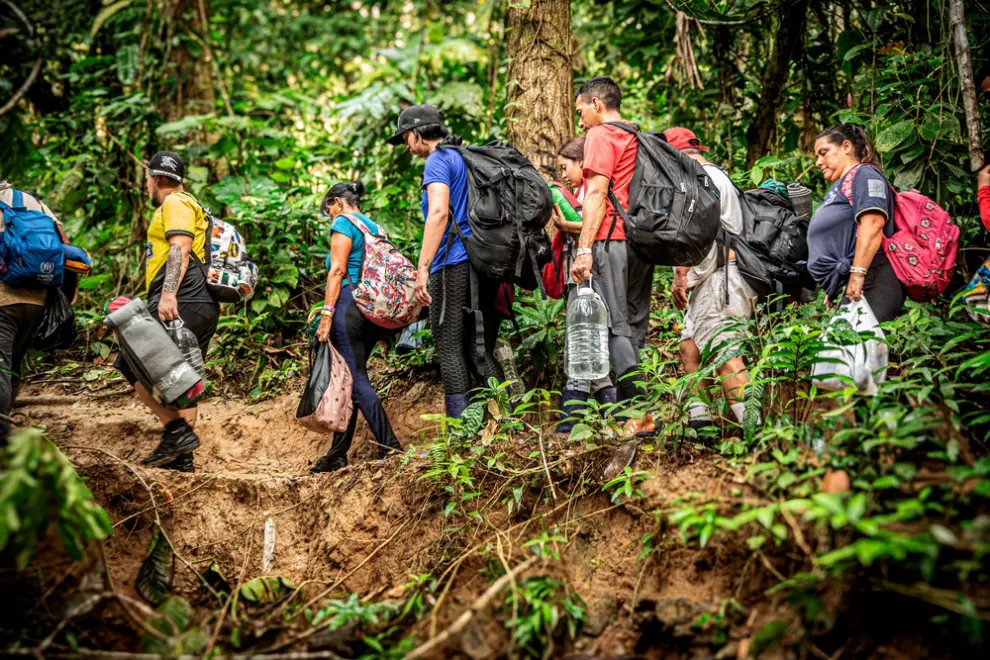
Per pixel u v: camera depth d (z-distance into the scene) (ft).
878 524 8.55
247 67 33.71
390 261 14.03
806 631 8.87
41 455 9.04
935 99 14.53
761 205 12.76
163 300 13.47
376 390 16.37
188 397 13.46
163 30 25.02
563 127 17.13
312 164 23.12
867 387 10.53
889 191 11.02
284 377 17.57
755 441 10.88
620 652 10.13
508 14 18.20
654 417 11.66
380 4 37.04
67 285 14.58
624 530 11.23
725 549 10.09
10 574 10.61
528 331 15.39
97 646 10.50
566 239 13.52
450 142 13.25
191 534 13.43
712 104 19.29
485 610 10.13
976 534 7.79
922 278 10.84
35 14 26.35
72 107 23.26
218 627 10.37
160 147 23.43
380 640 10.30
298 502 13.56
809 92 18.60
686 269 13.39
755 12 16.67
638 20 21.18
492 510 11.98
